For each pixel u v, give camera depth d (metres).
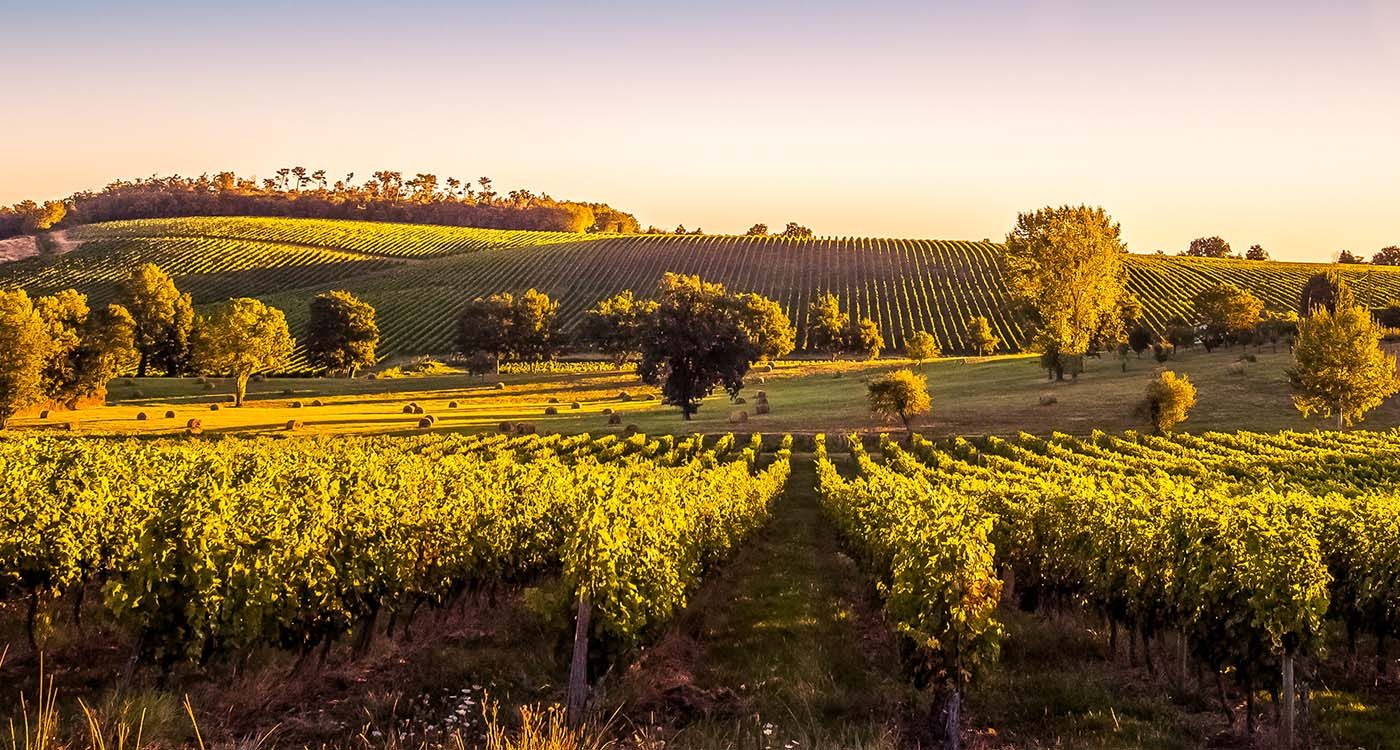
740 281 137.50
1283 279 130.50
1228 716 10.47
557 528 16.61
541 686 10.98
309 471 21.02
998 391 65.75
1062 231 74.94
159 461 25.42
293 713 9.85
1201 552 11.12
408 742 9.07
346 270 147.12
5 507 13.03
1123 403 56.97
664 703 10.58
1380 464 31.75
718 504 19.06
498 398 73.62
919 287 130.75
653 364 61.25
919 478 24.95
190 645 10.01
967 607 10.10
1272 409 53.19
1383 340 68.50
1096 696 10.91
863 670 12.15
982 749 9.44
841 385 75.56
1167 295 122.38
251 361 65.12
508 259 151.50
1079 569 14.52
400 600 13.01
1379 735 9.79
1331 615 13.18
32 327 50.50
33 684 10.22
